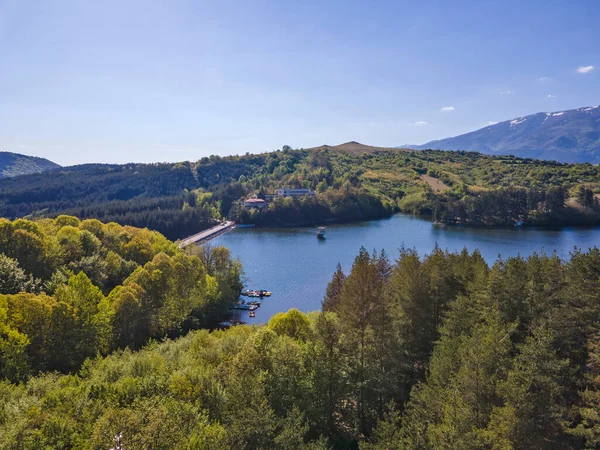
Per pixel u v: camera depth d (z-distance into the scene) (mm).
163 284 85938
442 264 62688
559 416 31188
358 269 51312
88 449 27703
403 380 50125
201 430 30359
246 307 115500
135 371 43844
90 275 88500
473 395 33281
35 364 55094
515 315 47875
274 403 39844
